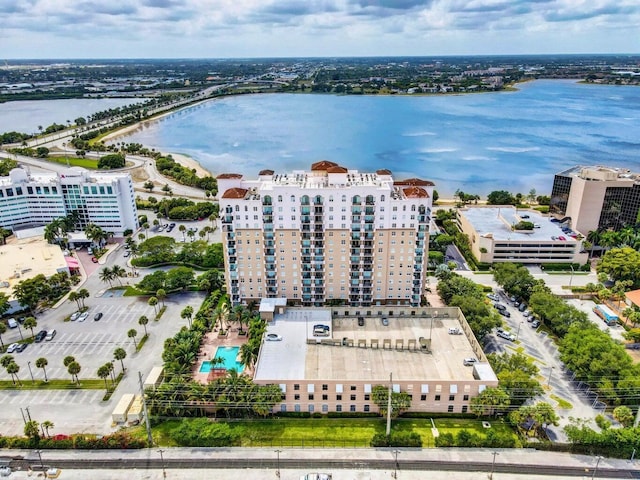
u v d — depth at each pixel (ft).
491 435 395.34
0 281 634.84
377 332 489.26
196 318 563.48
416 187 556.51
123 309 611.06
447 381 412.77
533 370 450.30
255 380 417.69
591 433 382.22
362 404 424.87
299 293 584.81
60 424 421.18
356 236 552.00
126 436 397.19
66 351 526.16
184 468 375.04
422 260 567.59
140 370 492.95
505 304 625.00
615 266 652.07
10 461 381.81
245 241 557.74
